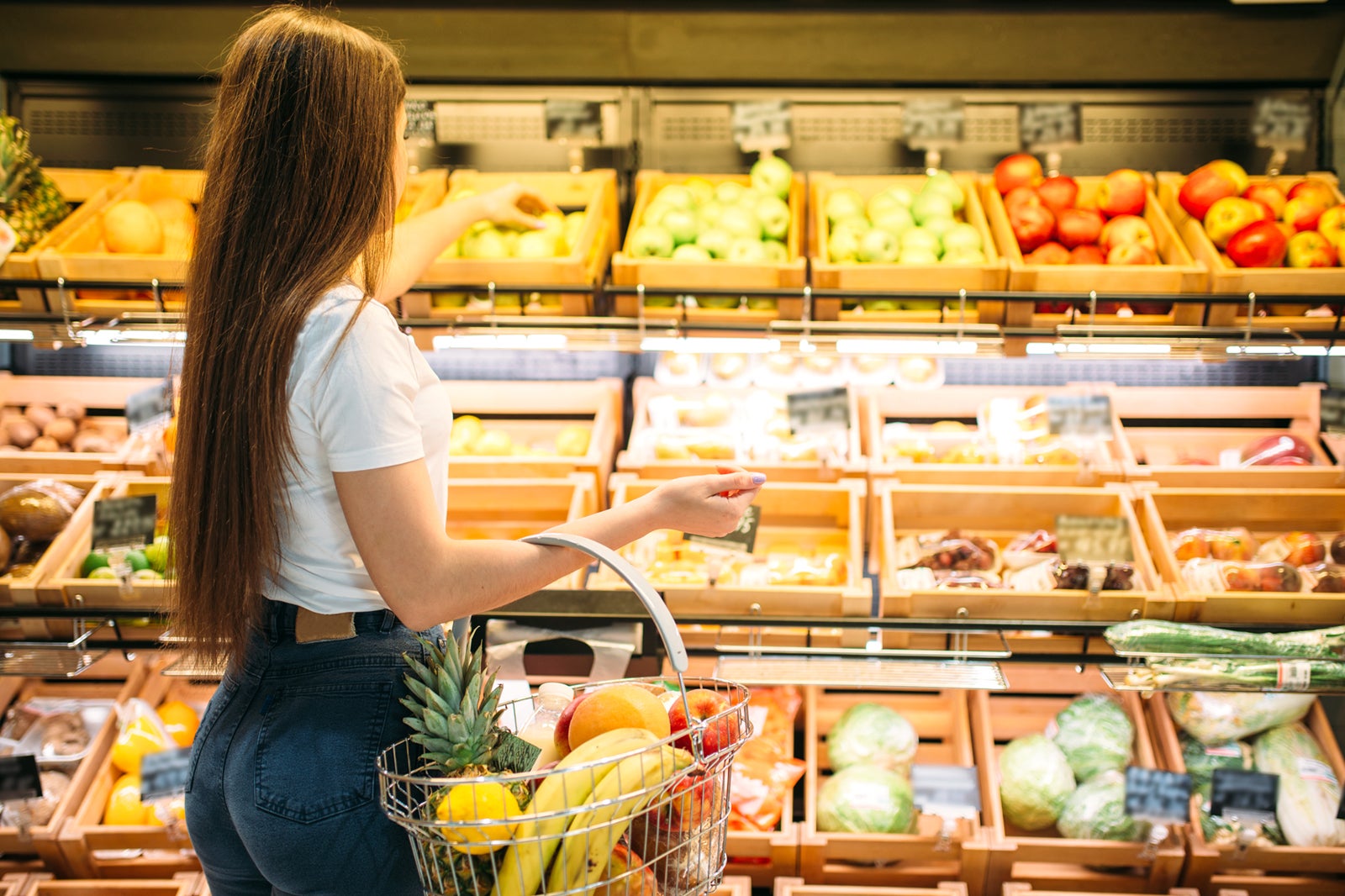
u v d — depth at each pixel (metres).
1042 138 2.85
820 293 2.50
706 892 1.29
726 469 1.51
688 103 3.08
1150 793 2.45
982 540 2.65
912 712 2.85
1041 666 2.59
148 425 2.72
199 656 1.37
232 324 1.24
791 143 3.08
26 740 2.68
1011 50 2.94
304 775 1.31
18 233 2.58
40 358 3.15
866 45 2.95
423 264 2.24
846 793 2.54
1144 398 2.98
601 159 3.12
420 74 3.04
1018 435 2.86
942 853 2.51
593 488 2.79
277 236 1.24
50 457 2.75
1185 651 2.28
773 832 2.49
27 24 2.94
